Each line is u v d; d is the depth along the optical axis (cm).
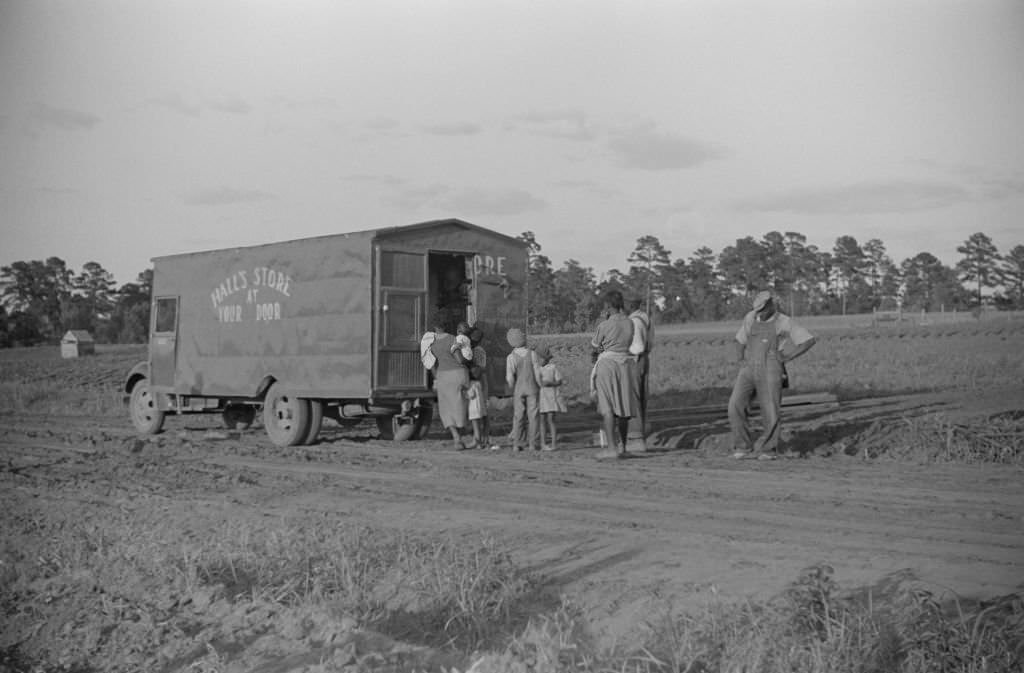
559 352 3944
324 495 1110
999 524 854
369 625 662
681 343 5781
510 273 1728
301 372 1652
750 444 1365
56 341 12312
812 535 818
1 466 1412
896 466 1230
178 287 1897
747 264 12731
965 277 12950
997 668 514
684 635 569
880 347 4894
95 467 1394
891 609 594
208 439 1798
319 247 1622
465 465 1326
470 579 691
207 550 839
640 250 12188
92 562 855
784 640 553
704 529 855
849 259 13162
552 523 902
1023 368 3120
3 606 788
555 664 562
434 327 1561
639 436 1437
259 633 682
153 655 671
